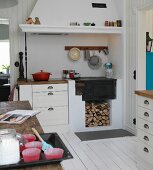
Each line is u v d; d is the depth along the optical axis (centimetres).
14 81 479
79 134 438
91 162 315
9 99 438
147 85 426
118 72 479
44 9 447
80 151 355
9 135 107
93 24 457
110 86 462
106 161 318
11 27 470
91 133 443
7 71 541
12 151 102
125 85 461
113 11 476
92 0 469
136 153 336
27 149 111
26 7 472
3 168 98
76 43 508
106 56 526
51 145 123
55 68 501
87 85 449
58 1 452
